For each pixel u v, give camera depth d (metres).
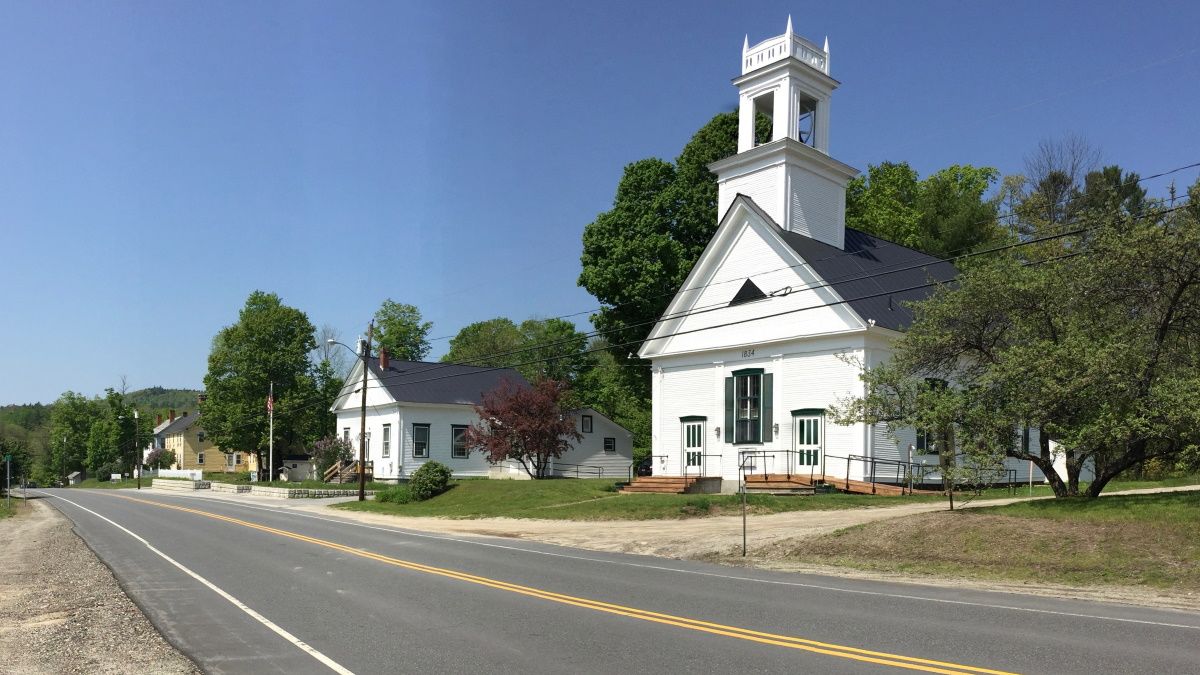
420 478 39.03
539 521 29.02
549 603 12.73
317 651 9.77
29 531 30.33
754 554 19.08
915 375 22.14
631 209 49.44
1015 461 35.00
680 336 39.00
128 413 114.75
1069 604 12.32
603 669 8.61
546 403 44.81
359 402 59.25
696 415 37.78
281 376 70.75
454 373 58.88
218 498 51.00
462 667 8.84
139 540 24.52
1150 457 19.11
